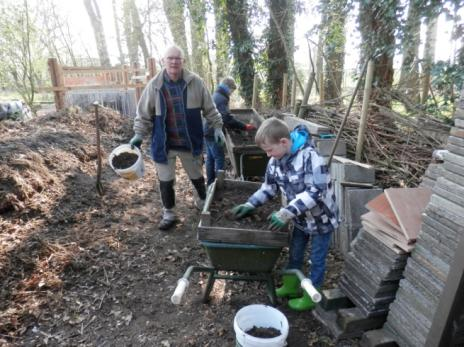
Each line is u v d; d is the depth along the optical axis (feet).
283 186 8.87
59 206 14.52
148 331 9.24
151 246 13.00
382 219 8.51
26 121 23.43
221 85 17.16
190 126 13.29
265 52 32.71
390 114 15.11
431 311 7.11
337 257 12.17
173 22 44.57
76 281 10.86
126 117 29.53
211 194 10.23
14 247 11.44
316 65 36.70
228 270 9.30
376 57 18.34
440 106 16.34
